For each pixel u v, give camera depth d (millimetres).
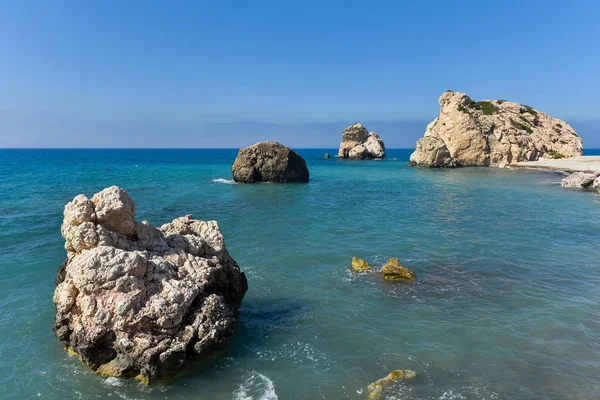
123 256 11188
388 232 27984
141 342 10555
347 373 11375
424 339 13156
